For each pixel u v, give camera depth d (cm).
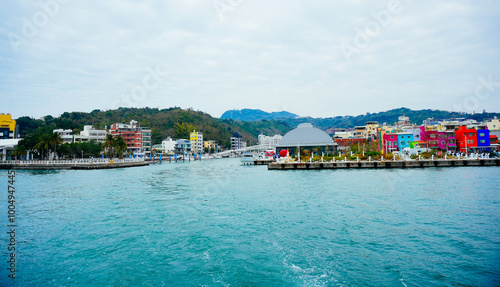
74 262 2012
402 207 3250
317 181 5547
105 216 3150
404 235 2373
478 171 6656
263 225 2728
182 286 1677
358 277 1725
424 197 3744
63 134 15588
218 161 16138
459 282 1647
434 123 16150
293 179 6016
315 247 2178
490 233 2373
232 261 1978
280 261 1961
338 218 2880
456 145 10925
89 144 13562
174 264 1958
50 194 4525
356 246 2175
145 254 2125
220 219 2964
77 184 5712
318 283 1670
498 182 4844
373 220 2784
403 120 18650
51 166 9931
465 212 2995
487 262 1870
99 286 1697
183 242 2345
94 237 2492
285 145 13075
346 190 4394
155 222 2900
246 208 3406
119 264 1970
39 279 1788
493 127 12181
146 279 1767
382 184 4912
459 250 2061
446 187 4462
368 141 14225
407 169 7556
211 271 1848
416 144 11456
